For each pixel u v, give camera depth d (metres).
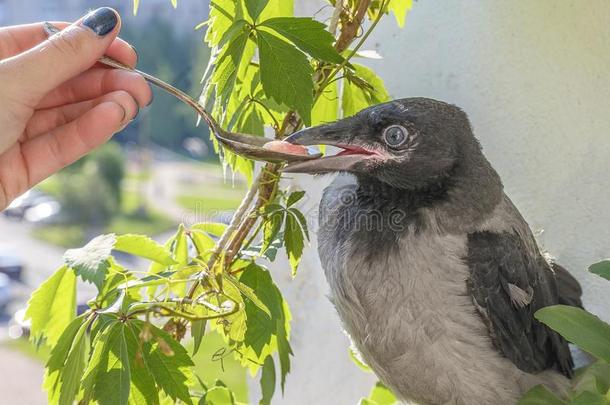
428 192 0.53
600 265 0.47
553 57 0.57
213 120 0.50
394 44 0.67
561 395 0.54
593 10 0.55
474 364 0.52
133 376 0.47
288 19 0.49
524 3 0.58
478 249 0.52
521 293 0.53
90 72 0.51
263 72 0.49
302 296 0.74
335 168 0.53
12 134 0.48
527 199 0.60
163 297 0.53
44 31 0.53
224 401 0.54
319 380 0.73
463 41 0.62
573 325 0.46
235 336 0.50
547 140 0.58
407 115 0.52
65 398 0.47
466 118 0.54
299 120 0.53
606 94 0.55
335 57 0.49
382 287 0.52
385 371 0.54
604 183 0.56
